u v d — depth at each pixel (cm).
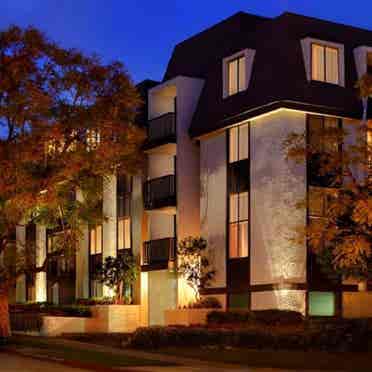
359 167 2545
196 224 3562
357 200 2045
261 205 3086
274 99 2988
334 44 3117
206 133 3425
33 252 3494
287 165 2981
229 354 2373
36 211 3225
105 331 3684
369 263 2303
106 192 4219
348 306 3048
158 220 3853
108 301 3891
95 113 3011
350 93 3114
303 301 2944
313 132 2197
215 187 3394
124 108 3119
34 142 2906
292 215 2966
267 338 2509
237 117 3200
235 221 3247
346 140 3072
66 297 4600
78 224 3316
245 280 3145
